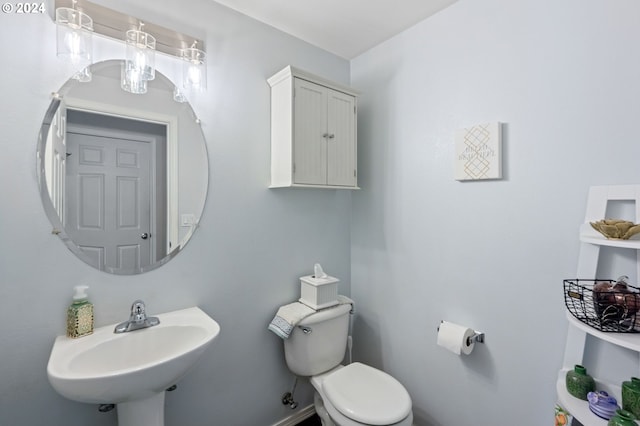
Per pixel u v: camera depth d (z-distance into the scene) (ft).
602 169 3.67
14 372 3.51
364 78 6.80
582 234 3.68
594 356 3.72
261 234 5.63
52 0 3.70
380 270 6.50
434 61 5.47
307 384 6.30
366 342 6.81
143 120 4.38
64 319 3.79
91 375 2.89
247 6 5.19
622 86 3.54
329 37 6.19
